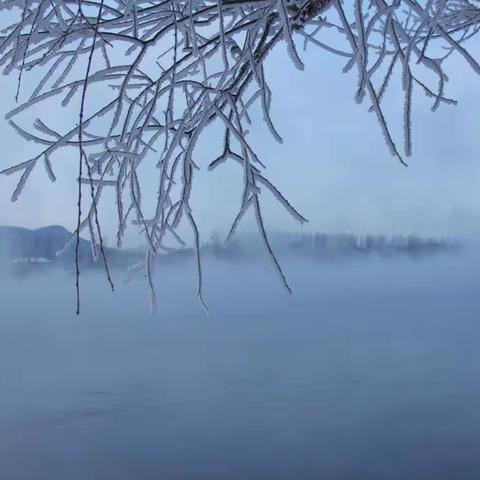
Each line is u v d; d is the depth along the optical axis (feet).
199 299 8.59
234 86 8.63
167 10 8.58
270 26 8.94
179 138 8.52
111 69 8.93
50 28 8.66
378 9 7.84
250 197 7.98
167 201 9.19
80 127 6.59
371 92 7.13
